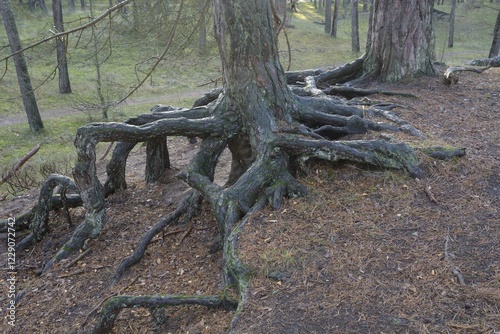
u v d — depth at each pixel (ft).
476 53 101.24
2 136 57.21
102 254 23.63
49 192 27.25
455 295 13.93
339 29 132.67
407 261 15.70
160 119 24.52
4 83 67.00
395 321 13.20
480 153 22.22
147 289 20.10
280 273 15.58
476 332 12.53
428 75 33.30
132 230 25.70
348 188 20.52
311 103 24.90
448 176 20.51
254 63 22.38
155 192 30.42
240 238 17.89
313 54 99.60
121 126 22.76
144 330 17.33
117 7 25.29
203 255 21.79
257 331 13.32
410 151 21.12
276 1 35.86
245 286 15.38
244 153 23.95
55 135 58.03
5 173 41.39
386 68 33.04
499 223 17.37
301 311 13.93
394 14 31.91
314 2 175.42
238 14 21.67
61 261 23.30
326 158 21.24
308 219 18.70
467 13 118.42
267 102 22.65
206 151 23.48
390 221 18.02
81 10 93.66
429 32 32.73
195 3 33.17
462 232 17.02
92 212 24.07
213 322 15.97
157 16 32.81
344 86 31.48
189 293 19.04
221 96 24.06
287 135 21.58
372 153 21.08
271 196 20.18
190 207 24.82
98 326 16.74
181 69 77.56
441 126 25.36
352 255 16.19
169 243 23.44
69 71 76.69
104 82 72.02
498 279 14.49
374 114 26.30
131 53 84.79
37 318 19.76
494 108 28.14
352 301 14.08
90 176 23.54
